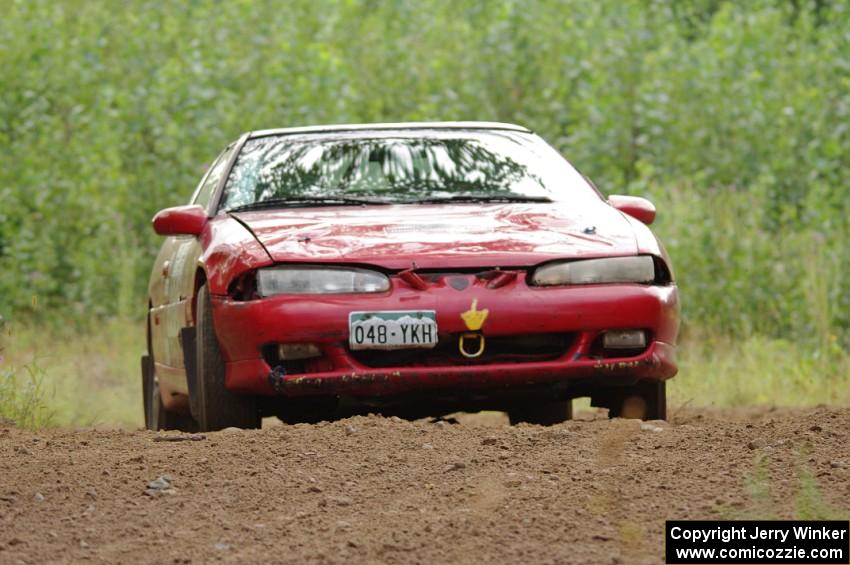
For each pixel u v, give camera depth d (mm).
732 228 48969
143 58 65062
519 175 24375
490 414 38188
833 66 62281
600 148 61156
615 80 64312
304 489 15742
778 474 15727
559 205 23281
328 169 24297
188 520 14648
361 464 16844
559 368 20406
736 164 59312
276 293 20281
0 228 57125
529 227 21672
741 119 59625
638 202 24469
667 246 48500
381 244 20781
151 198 58406
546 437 18219
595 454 17062
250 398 21484
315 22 71938
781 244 50094
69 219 56906
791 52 69500
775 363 40344
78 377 41781
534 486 15422
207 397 21562
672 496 14805
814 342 42438
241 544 13664
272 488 15836
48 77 62094
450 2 76062
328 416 23141
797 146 59656
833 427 18703
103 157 58812
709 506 14250
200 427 22312
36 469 17078
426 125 26016
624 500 14695
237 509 15055
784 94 63031
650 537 13305
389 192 23672
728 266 47438
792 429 18562
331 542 13578
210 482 16203
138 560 13219
